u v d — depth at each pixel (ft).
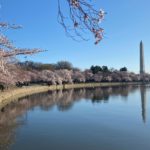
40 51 63.00
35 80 442.50
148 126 135.74
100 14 18.33
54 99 276.62
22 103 231.71
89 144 102.78
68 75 520.83
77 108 210.79
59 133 120.88
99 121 151.94
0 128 129.80
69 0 17.85
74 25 18.29
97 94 352.08
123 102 256.52
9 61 98.02
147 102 254.68
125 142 105.29
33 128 130.93
